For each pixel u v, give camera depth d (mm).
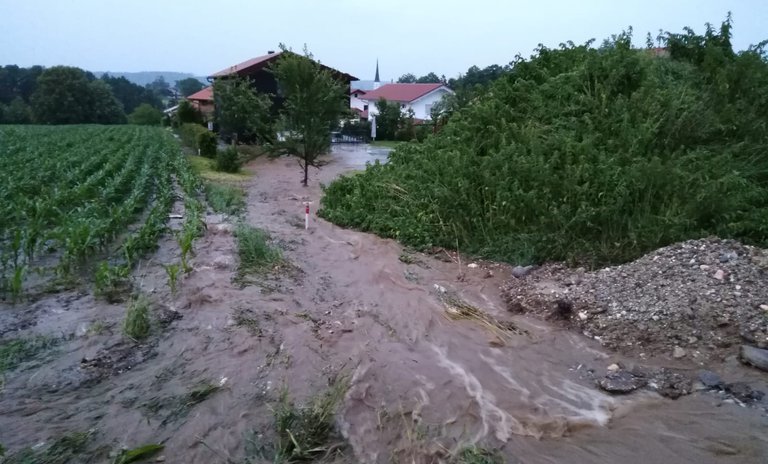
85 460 3873
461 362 5586
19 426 4223
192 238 8281
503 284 7840
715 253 6777
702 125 9617
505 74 13680
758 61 11047
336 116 18188
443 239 9570
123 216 9781
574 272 7676
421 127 19297
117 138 28391
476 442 4258
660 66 11969
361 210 11266
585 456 4164
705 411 4719
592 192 8406
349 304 7059
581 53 12938
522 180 9289
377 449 4164
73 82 59094
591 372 5441
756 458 4086
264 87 28562
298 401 4688
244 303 6711
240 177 19172
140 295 6621
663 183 8086
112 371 5141
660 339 5773
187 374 5102
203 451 4027
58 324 6102
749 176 9117
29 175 13289
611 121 10078
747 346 5387
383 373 5266
